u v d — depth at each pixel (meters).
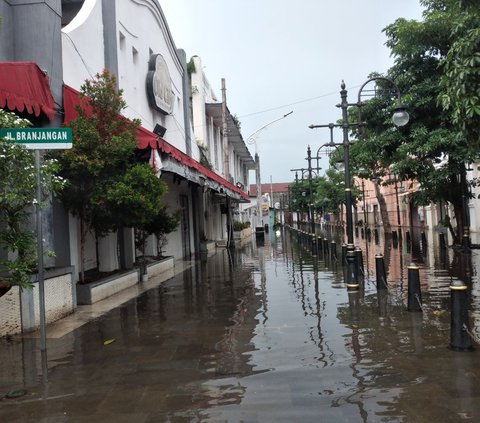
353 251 11.52
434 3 15.86
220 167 36.66
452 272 13.56
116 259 13.16
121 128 9.97
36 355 6.48
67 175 9.34
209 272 15.99
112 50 13.37
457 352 6.00
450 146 14.89
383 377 5.21
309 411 4.39
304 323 7.95
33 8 9.33
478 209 29.45
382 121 16.52
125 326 8.13
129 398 4.86
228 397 4.80
